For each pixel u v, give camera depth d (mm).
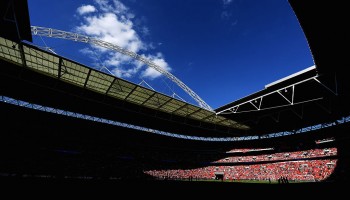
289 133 49656
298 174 41656
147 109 41625
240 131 54688
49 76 30531
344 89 31172
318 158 42969
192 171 51750
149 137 52719
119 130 48594
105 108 41094
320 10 18062
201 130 52719
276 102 37344
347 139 41062
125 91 34094
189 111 41781
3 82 31234
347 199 11797
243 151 55188
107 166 41531
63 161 37156
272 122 47875
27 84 32125
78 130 44562
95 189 13195
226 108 40438
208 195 13508
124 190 13719
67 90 34219
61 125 42531
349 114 39312
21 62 27469
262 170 47781
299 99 35719
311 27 19984
